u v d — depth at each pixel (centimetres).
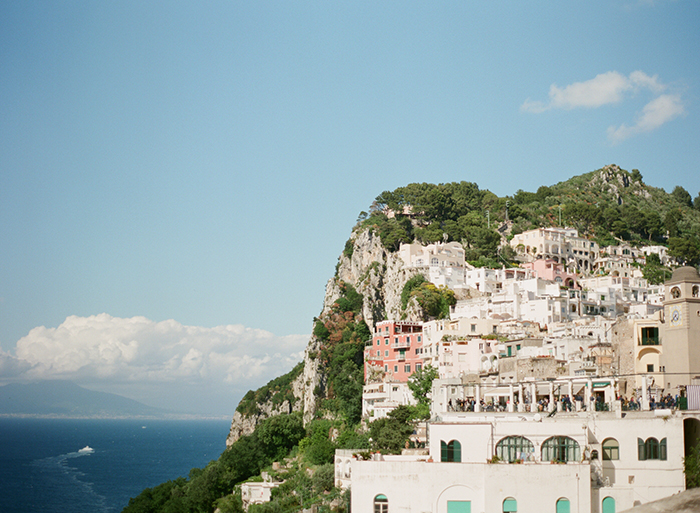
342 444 16475
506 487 8062
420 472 8331
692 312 10831
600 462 8344
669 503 6738
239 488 16525
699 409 8744
